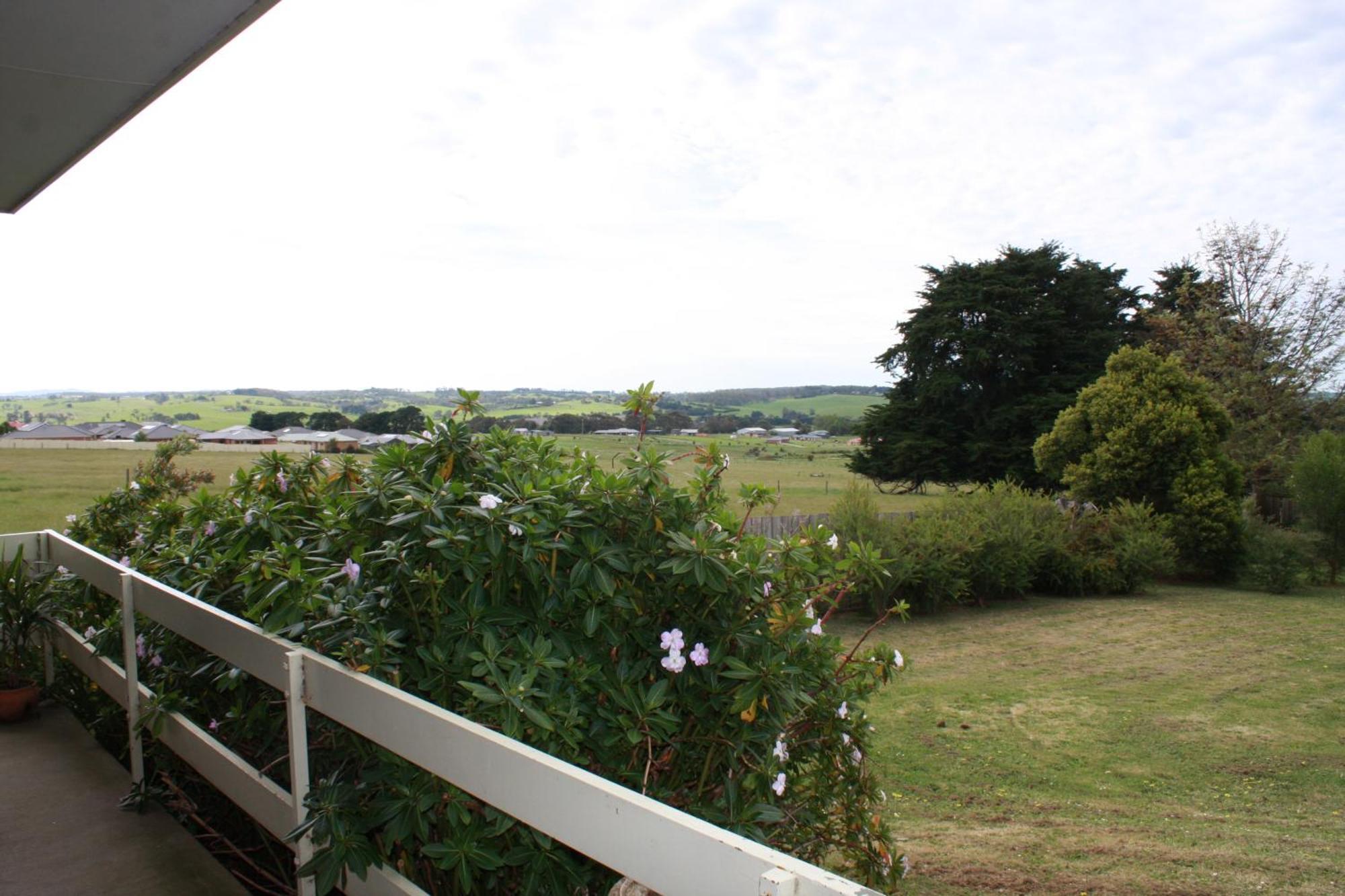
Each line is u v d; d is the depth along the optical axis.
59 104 2.89
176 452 5.70
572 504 2.34
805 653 2.81
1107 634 10.73
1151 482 14.89
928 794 5.58
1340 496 14.31
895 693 8.01
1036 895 3.99
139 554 3.79
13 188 3.96
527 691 1.93
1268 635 10.62
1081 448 15.98
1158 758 6.30
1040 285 29.41
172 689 3.04
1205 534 14.18
